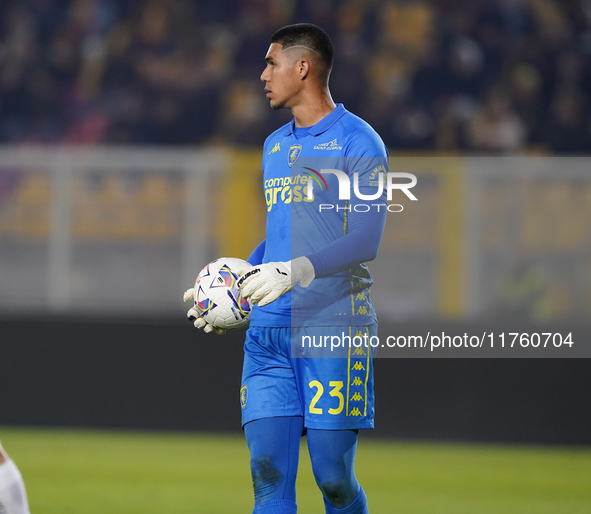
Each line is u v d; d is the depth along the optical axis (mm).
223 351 27047
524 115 43562
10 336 27328
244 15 45375
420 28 45281
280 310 10344
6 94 43812
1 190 28391
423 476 20703
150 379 27094
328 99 10836
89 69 44125
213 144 42625
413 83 44250
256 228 28438
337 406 10117
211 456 22938
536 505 17453
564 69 44812
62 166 28500
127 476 19703
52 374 27234
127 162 28578
